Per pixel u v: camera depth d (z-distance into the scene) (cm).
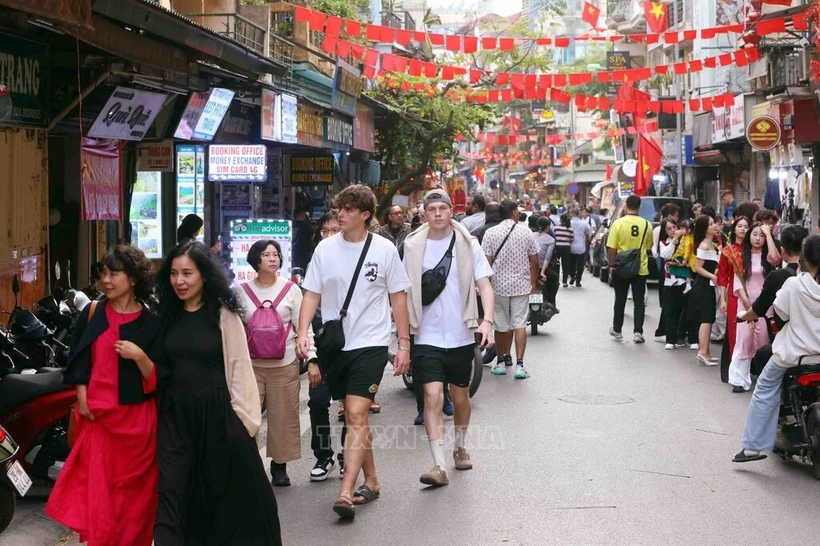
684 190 4256
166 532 529
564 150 7588
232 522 559
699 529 654
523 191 8081
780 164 2875
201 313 566
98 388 556
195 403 554
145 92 1215
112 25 964
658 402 1080
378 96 2586
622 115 4375
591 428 955
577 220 2612
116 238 1470
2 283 1023
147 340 561
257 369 772
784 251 927
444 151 3006
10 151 1035
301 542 643
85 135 1216
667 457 843
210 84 1467
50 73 1152
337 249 715
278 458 778
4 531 664
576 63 5891
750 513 688
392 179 3016
